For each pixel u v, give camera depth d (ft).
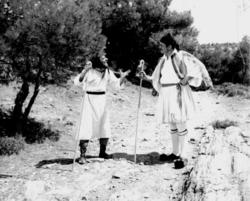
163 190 16.16
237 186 13.93
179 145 19.35
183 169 18.51
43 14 23.94
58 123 31.68
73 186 17.34
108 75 20.85
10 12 24.85
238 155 17.38
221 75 75.56
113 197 15.72
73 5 25.93
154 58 66.33
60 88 41.60
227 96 54.65
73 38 25.46
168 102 19.36
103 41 30.07
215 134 23.15
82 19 26.40
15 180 18.34
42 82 28.27
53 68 26.76
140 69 20.52
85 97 20.43
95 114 20.44
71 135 29.14
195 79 19.24
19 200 16.37
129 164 19.99
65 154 23.58
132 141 26.08
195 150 21.74
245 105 45.11
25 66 26.50
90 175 18.48
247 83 70.13
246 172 15.15
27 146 25.05
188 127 29.43
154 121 34.58
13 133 26.53
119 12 63.93
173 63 19.16
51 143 26.23
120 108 43.06
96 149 24.56
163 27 69.05
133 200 15.39
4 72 28.78
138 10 66.59
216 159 17.17
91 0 36.06
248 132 23.52
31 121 30.25
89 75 20.44
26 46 24.98
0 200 16.35
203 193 13.76
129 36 66.39
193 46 68.74
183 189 15.67
